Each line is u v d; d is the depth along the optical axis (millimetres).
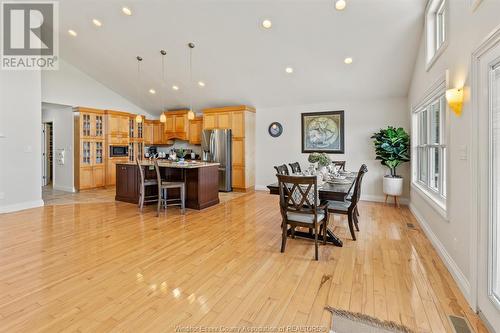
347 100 5773
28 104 4711
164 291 2049
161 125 8297
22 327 1620
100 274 2312
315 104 6156
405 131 5242
